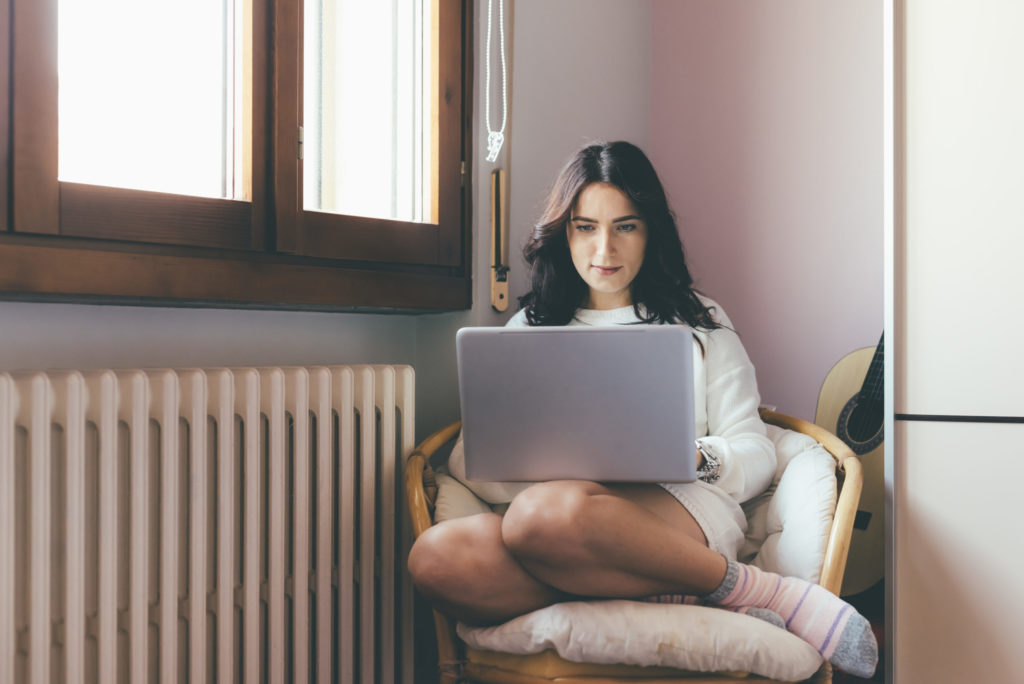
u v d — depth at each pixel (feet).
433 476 5.23
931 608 5.10
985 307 4.95
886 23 5.17
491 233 6.49
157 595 4.71
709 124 7.84
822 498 4.70
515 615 4.44
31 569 4.08
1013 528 4.90
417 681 6.47
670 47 8.07
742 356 5.38
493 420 4.39
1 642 4.00
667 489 4.66
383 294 5.83
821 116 7.19
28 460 4.15
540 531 4.13
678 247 5.51
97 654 4.42
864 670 4.12
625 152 5.46
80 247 4.52
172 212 4.81
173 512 4.56
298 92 5.37
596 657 4.14
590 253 5.43
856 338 7.01
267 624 5.11
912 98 5.15
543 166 6.98
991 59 4.92
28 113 4.31
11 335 4.71
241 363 5.71
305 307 5.68
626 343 4.15
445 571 4.36
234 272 5.08
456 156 6.31
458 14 6.29
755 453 4.97
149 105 5.10
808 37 7.26
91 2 4.85
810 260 7.25
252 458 4.89
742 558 5.03
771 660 4.03
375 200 6.25
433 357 6.64
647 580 4.25
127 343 5.16
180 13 5.23
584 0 7.39
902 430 5.18
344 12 6.05
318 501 5.22
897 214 5.19
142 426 4.45
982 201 4.95
